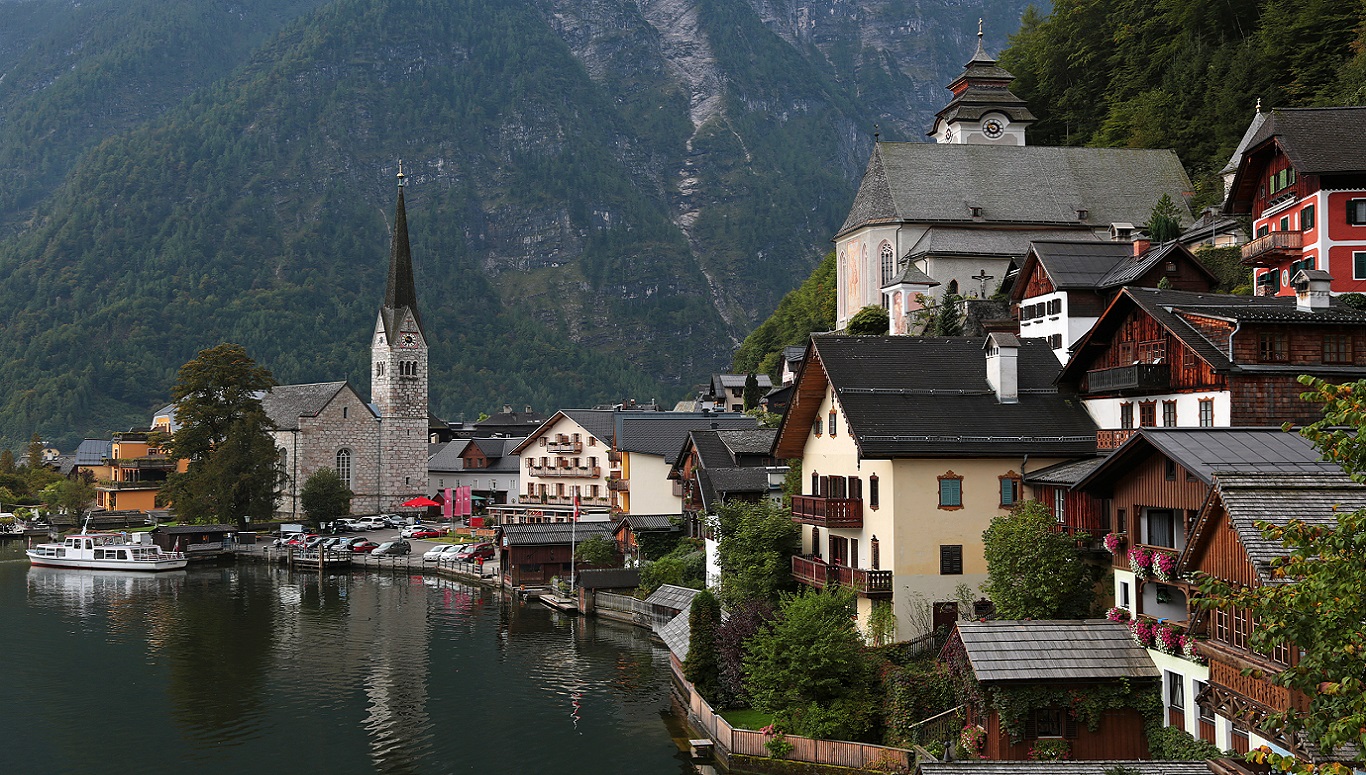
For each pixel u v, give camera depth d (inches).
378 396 7130.9
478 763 2245.3
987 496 2225.6
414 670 2970.0
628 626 3496.6
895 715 1927.9
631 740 2343.8
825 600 2074.3
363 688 2805.1
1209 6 5669.3
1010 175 5083.7
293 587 4443.9
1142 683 1657.2
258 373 6063.0
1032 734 1669.5
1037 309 3218.5
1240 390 1930.4
